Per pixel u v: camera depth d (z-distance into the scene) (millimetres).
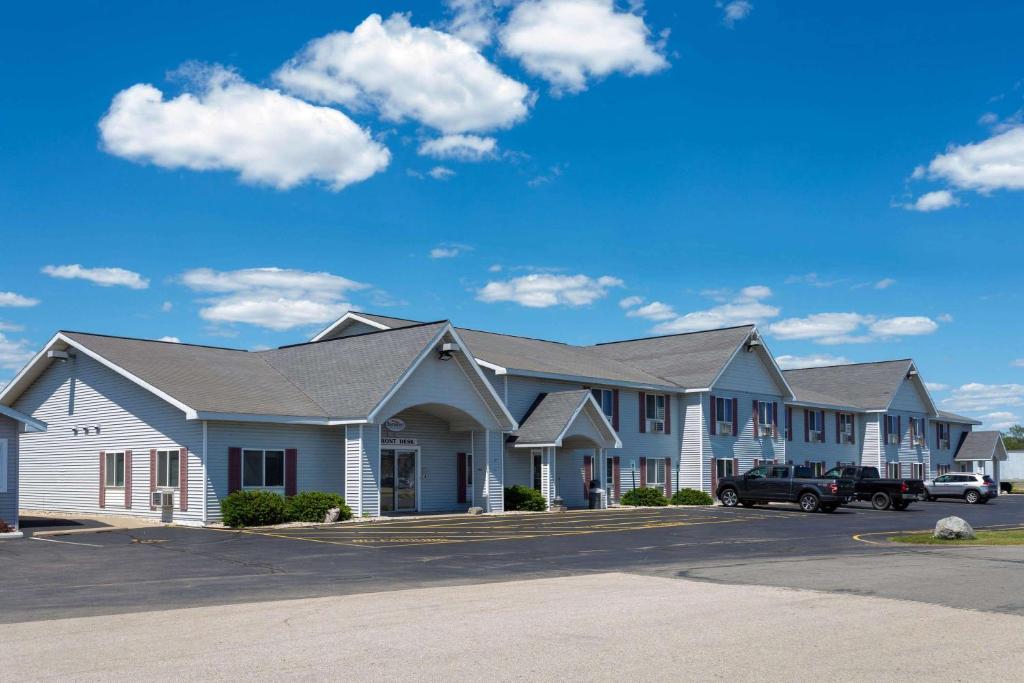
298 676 8758
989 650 10047
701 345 51312
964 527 25156
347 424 30984
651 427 46062
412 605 13320
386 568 18375
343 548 21969
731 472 49125
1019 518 38281
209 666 9172
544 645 10203
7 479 26125
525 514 34969
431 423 36281
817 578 16531
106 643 10414
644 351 53125
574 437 39562
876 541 25141
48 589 15336
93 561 19375
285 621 11914
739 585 15578
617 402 44438
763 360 52688
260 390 31719
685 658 9547
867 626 11445
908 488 43312
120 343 33062
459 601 13711
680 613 12414
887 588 15102
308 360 35969
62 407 33688
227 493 28703
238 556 20344
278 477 30266
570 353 48656
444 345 33344
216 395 29562
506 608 12938
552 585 15688
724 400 49438
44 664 9297
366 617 12195
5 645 10336
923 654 9820
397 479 34875
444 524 29422
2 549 21578
